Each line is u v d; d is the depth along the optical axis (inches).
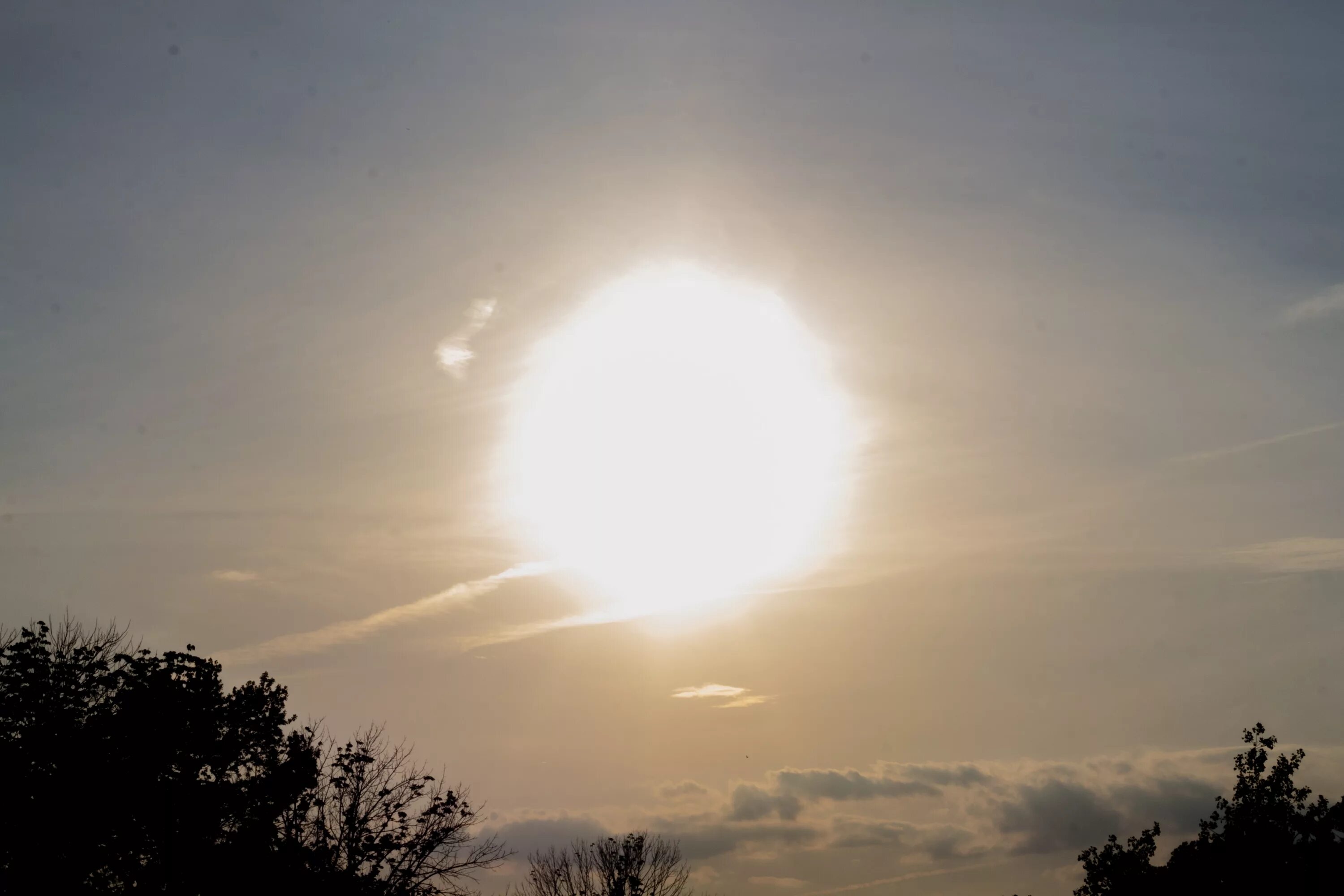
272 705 1421.0
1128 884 1932.8
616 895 2146.9
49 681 1295.5
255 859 1307.8
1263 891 1681.8
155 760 1295.5
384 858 1386.6
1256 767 1772.9
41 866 1225.4
